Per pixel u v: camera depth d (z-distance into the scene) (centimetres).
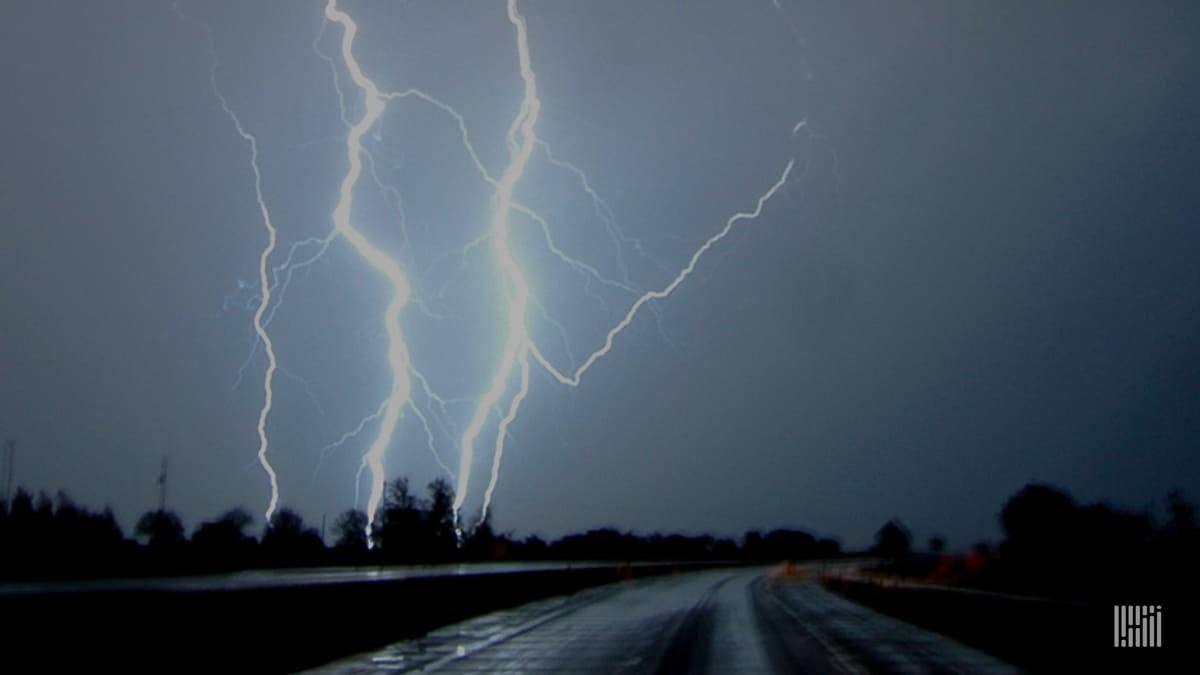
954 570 6781
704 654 2669
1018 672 2250
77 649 1709
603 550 14225
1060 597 3306
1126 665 1788
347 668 2420
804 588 7038
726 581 8481
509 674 2291
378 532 8850
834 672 2270
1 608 1567
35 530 6241
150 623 1906
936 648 2809
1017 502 6388
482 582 4516
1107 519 5809
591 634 3322
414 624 3447
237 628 2203
